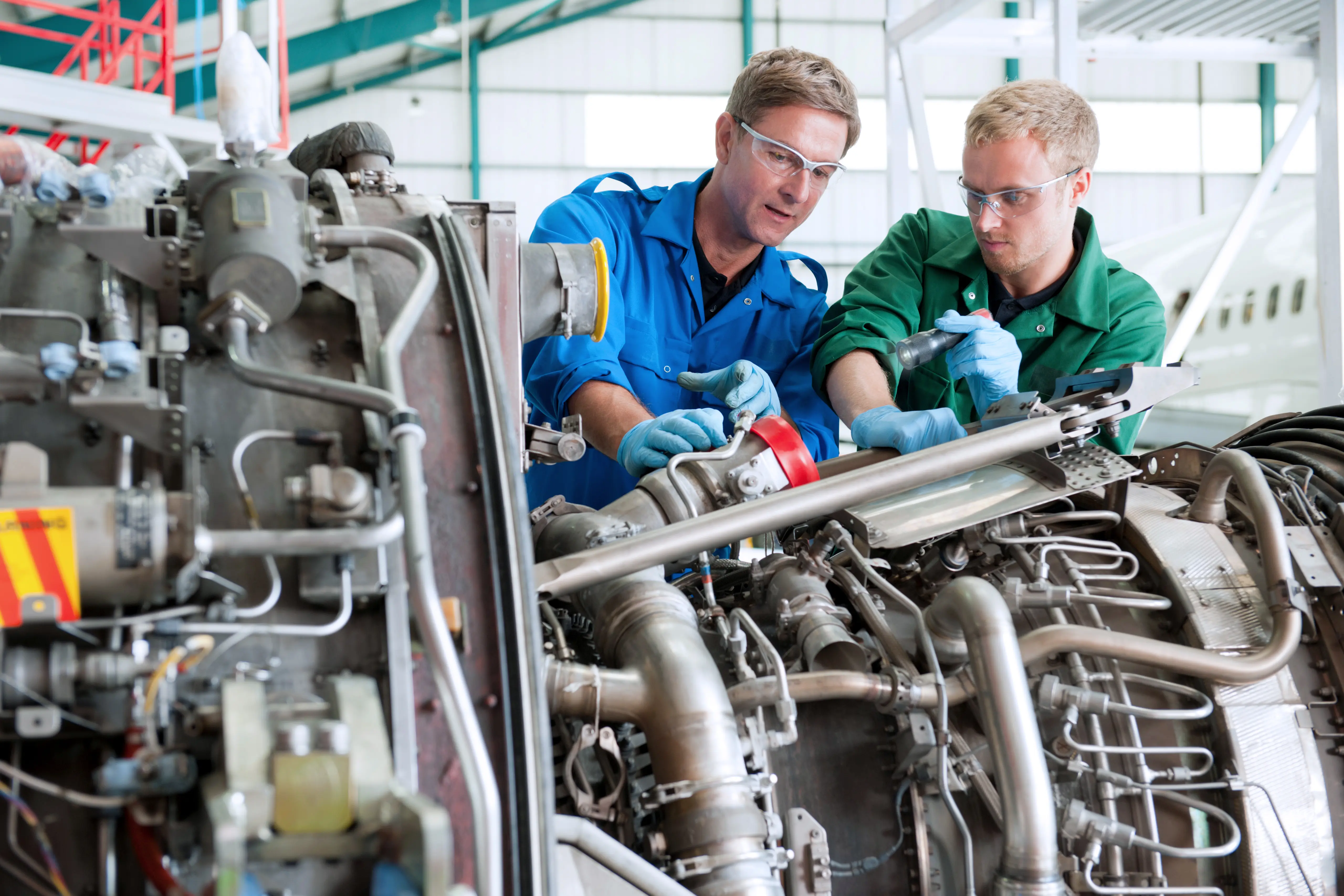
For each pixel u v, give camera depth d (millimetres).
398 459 878
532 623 963
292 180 1025
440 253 1157
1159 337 2045
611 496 2018
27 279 997
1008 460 1473
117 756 847
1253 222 5629
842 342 1964
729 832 1078
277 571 913
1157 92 11648
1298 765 1294
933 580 1439
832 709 1299
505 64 11812
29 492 824
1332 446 1644
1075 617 1356
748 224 1987
